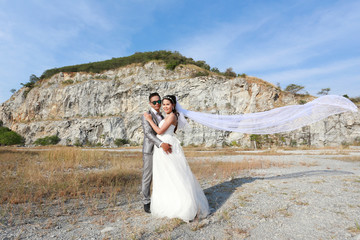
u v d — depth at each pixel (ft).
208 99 206.28
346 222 10.41
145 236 9.25
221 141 185.88
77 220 11.62
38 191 17.17
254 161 45.68
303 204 13.35
